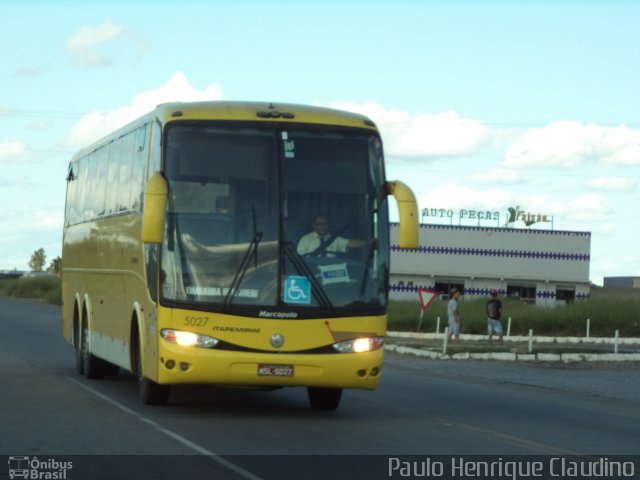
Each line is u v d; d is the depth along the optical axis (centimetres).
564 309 4694
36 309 6038
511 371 2698
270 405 1630
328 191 1398
